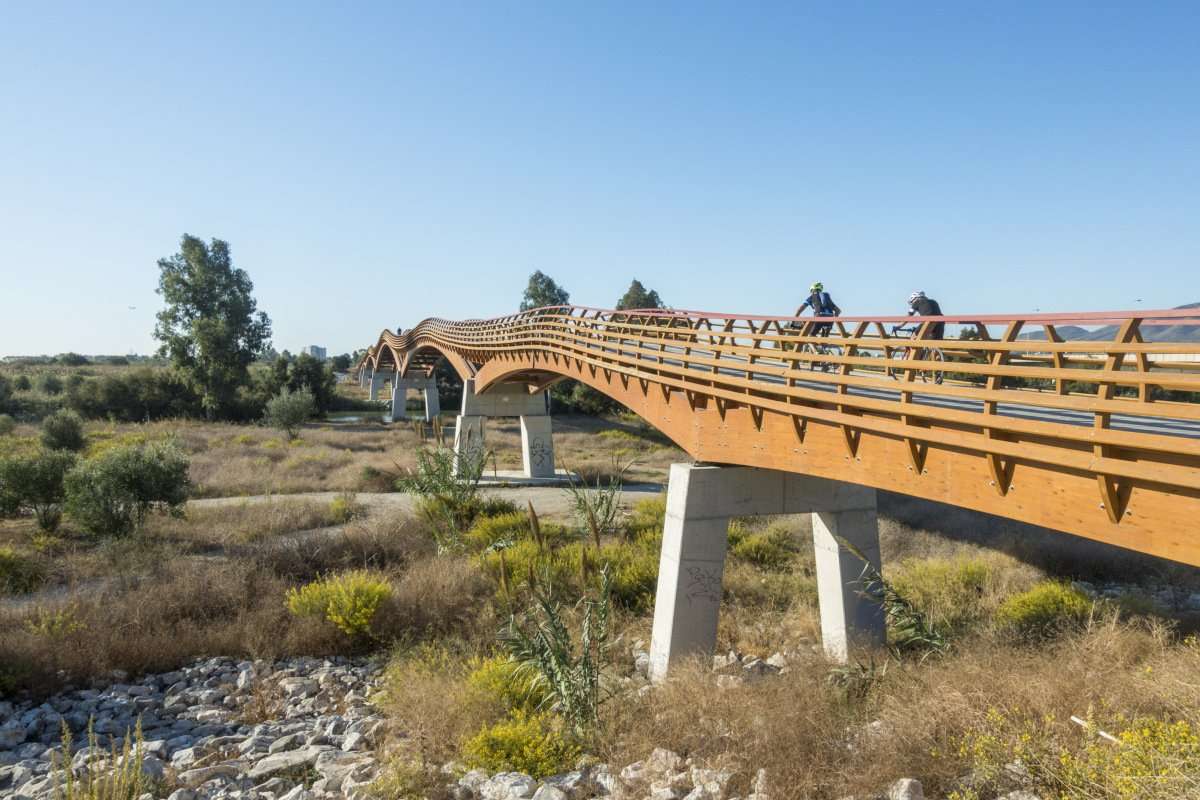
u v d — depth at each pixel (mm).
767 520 25516
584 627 10664
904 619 11906
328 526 26203
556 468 39875
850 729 8438
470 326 43438
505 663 12148
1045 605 15391
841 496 14664
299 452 44844
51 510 24656
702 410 15109
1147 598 17062
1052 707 7672
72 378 82375
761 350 12648
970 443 8281
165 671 14836
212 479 34500
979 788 6613
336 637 15938
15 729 11555
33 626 14953
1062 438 7152
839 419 10469
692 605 14125
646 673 14422
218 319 73312
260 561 20594
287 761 10023
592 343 22281
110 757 10273
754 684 10641
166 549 20984
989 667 9422
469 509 26797
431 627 16172
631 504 30016
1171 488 6336
